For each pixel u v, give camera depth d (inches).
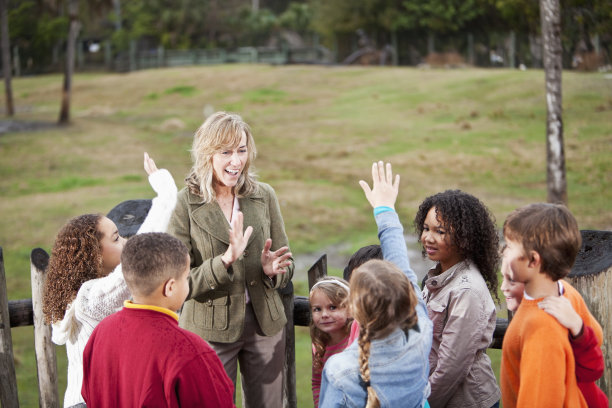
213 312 106.4
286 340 118.0
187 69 1576.0
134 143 797.2
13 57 1913.1
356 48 1721.2
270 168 638.5
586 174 527.8
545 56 410.3
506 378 77.7
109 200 547.5
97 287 91.3
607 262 95.3
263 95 1131.3
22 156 742.5
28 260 410.0
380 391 73.0
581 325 72.2
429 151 664.4
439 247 92.0
